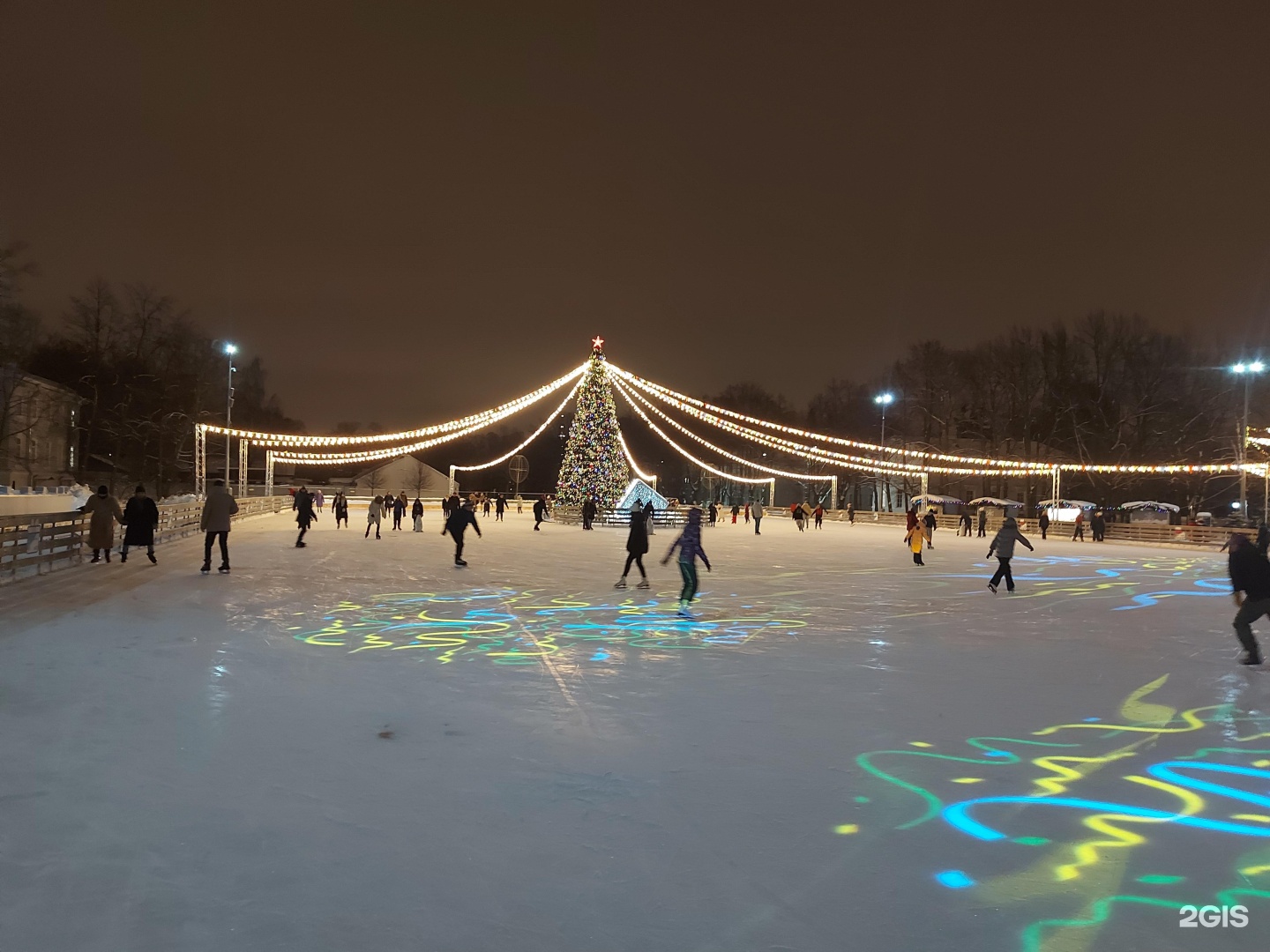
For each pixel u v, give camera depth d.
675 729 5.62
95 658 7.46
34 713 5.66
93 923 2.98
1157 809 4.29
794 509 39.50
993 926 3.09
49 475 49.38
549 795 4.32
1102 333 51.06
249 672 7.08
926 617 11.45
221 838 3.70
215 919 3.03
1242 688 7.17
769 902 3.24
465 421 35.50
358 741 5.19
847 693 6.79
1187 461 47.16
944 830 3.97
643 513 14.05
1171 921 3.14
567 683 6.96
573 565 18.14
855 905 3.23
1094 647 9.21
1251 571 8.20
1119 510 49.38
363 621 10.12
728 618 10.97
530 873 3.44
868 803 4.30
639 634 9.60
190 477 61.00
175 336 52.03
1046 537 37.84
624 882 3.37
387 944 2.88
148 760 4.73
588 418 37.69
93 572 14.45
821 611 11.86
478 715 5.89
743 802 4.28
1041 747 5.35
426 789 4.37
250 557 18.17
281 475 82.19
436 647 8.52
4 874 3.34
